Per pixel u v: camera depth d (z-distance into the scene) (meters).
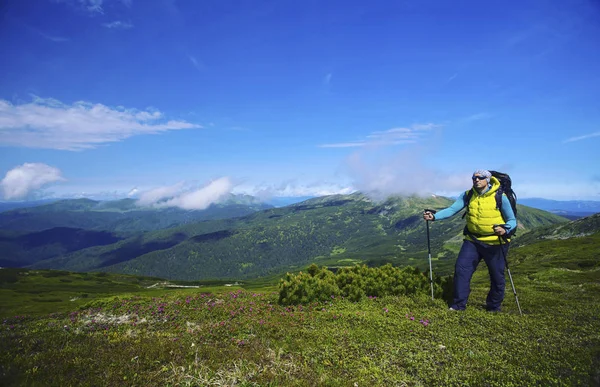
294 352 8.54
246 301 16.11
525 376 6.86
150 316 13.91
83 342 9.16
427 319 11.28
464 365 7.57
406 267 16.89
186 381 6.66
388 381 6.98
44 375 6.70
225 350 8.41
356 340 9.42
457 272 12.65
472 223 12.39
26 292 140.00
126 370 7.08
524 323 10.45
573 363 7.29
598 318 11.05
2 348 8.41
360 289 15.50
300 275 15.92
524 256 91.56
